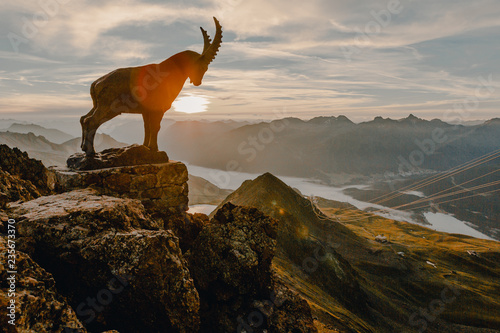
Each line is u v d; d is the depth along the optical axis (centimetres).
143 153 1202
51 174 1112
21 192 1109
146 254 708
